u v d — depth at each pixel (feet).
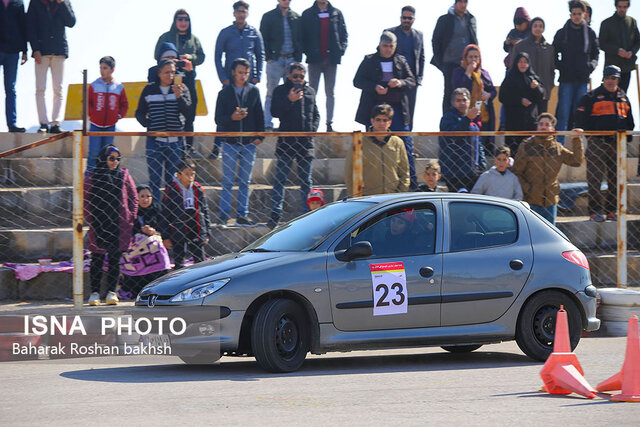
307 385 47.70
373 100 90.68
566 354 45.37
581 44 102.37
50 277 79.25
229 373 52.47
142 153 102.99
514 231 58.39
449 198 57.72
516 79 92.84
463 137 83.97
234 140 86.53
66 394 45.24
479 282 55.98
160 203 78.74
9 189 92.48
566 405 41.81
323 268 52.80
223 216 88.53
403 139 91.81
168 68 83.97
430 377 50.98
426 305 54.65
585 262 59.57
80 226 71.05
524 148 80.07
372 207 55.98
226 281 51.19
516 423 37.52
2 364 57.82
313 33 101.96
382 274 53.93
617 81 91.30
